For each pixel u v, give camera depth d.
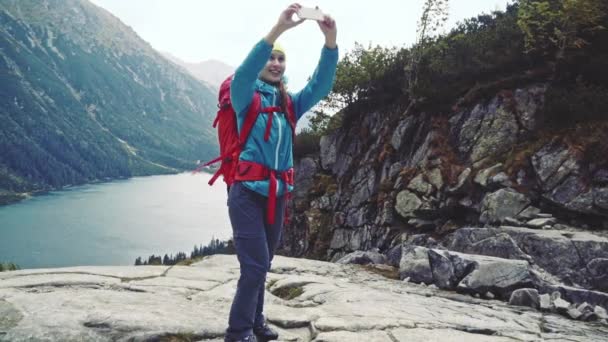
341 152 23.19
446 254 6.96
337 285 5.97
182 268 5.98
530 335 4.05
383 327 3.74
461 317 4.46
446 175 14.64
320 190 23.25
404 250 8.15
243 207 2.81
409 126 17.94
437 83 17.64
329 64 2.98
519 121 13.70
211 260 7.39
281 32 2.61
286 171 2.95
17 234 198.75
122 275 5.27
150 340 3.17
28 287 4.42
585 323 5.12
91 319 3.32
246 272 2.82
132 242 196.62
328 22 2.79
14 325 3.20
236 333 2.89
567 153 11.32
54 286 4.52
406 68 19.73
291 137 2.98
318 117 28.95
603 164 10.53
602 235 9.30
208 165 2.93
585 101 11.99
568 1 12.95
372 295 5.31
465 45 18.03
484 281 6.32
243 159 2.79
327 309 4.28
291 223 24.16
